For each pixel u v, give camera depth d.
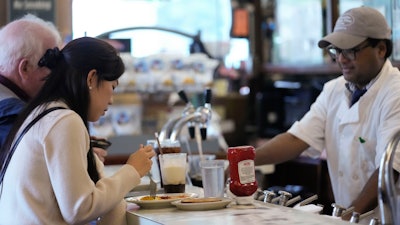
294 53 7.04
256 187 2.59
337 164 3.64
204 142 4.74
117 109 5.49
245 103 7.75
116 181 2.43
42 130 2.33
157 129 5.82
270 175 4.61
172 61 5.59
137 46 6.82
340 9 5.27
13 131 2.45
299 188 4.46
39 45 3.00
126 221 2.56
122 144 4.97
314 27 6.64
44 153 2.32
